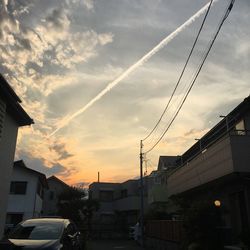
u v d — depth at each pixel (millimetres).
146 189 40844
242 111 14109
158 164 34656
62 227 8844
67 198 37094
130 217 41031
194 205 12117
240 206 13688
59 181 47875
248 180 12703
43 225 8820
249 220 12469
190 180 17766
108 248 21531
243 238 10664
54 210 45312
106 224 39562
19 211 29094
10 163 12656
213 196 16266
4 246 7434
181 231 14352
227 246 11609
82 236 11883
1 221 11906
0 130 10898
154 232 20953
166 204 26406
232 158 12586
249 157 12578
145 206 39781
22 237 8258
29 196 29562
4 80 10008
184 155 23141
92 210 36656
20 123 13492
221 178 13523
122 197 43906
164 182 29047
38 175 30422
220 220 11914
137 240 25438
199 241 11586
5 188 12227
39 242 7656
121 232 35812
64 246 8086
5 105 11320
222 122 15906
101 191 45781
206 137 18422
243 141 12812
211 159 14734
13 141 12898
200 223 11594
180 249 14492
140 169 26406
